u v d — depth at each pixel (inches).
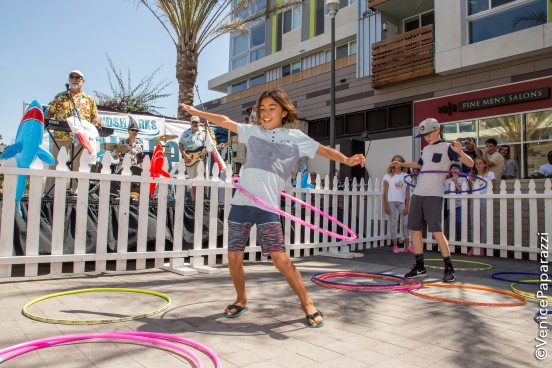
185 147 330.6
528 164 453.1
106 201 200.8
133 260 238.8
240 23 543.5
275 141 130.7
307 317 124.8
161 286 175.9
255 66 886.4
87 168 195.3
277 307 144.3
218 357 98.0
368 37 612.1
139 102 818.8
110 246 207.3
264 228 125.2
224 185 238.1
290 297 159.6
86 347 102.3
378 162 602.9
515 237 305.0
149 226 223.1
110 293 159.6
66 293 152.9
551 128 436.5
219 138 546.6
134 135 338.6
